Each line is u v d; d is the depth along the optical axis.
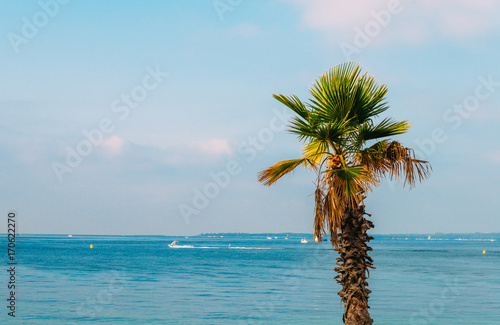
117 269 71.38
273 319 28.70
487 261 97.75
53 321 27.89
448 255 130.75
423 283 50.47
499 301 35.62
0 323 27.20
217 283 51.16
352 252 10.39
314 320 28.31
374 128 10.82
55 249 156.00
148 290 43.91
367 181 9.99
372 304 34.28
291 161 11.05
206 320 28.48
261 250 172.88
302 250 174.88
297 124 10.80
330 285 48.47
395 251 166.88
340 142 10.86
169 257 113.19
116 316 29.61
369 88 10.52
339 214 10.30
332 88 10.38
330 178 10.45
